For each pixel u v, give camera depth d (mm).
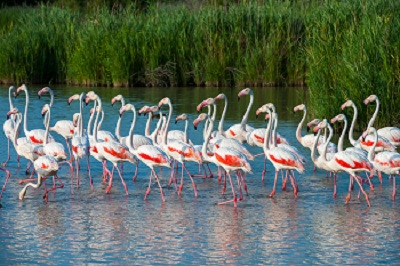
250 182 15961
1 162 18000
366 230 12141
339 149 15609
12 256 10945
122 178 14945
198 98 29031
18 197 14578
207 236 11883
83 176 16562
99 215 13180
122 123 23297
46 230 12258
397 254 10922
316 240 11625
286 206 13773
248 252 11070
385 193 14789
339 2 23125
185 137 16094
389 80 20297
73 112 25922
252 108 26531
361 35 20719
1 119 23969
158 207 13750
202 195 14758
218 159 13922
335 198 14375
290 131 21484
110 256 10922
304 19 30406
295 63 32312
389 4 21703
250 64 32438
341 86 20766
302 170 14016
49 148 15305
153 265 10531
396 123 20438
